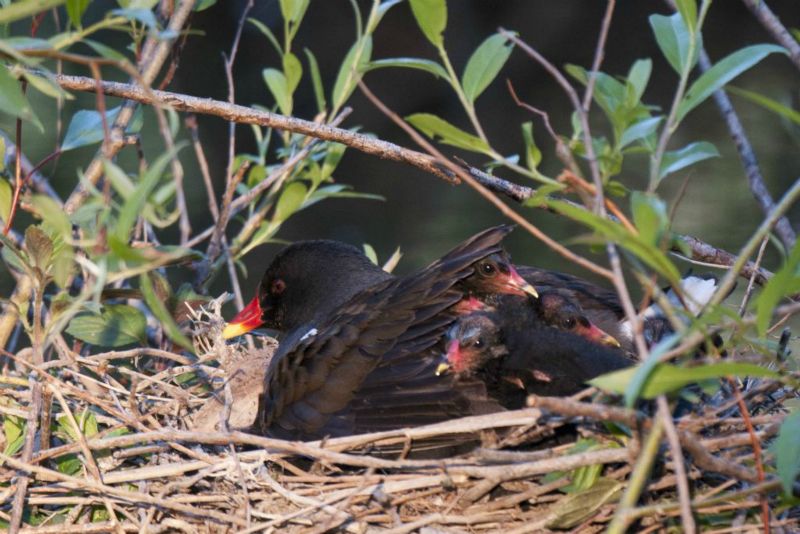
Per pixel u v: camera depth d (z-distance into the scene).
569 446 6.52
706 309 5.33
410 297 7.56
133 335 8.57
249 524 6.60
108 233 5.58
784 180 16.55
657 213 5.08
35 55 5.98
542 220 16.67
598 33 24.84
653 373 4.96
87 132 8.44
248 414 8.25
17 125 8.12
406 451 6.62
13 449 7.43
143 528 6.83
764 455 6.44
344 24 23.66
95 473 6.98
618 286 5.21
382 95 22.86
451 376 7.35
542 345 7.61
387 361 7.45
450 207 17.72
